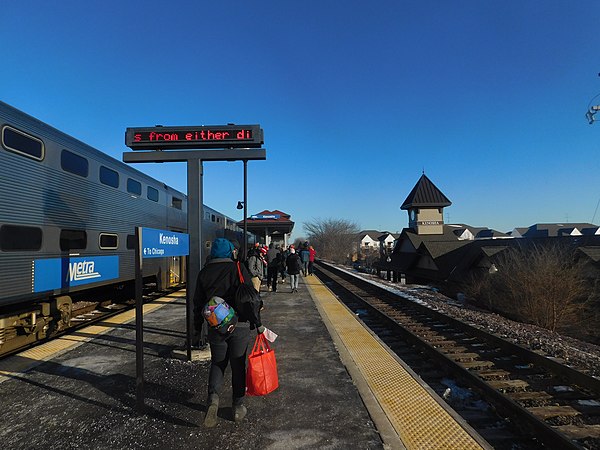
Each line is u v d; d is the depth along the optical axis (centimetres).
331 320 843
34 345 645
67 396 413
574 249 1452
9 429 340
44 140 645
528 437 430
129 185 997
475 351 763
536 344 774
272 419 356
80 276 748
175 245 488
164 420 354
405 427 338
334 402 395
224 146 582
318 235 8931
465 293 1753
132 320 839
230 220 2186
